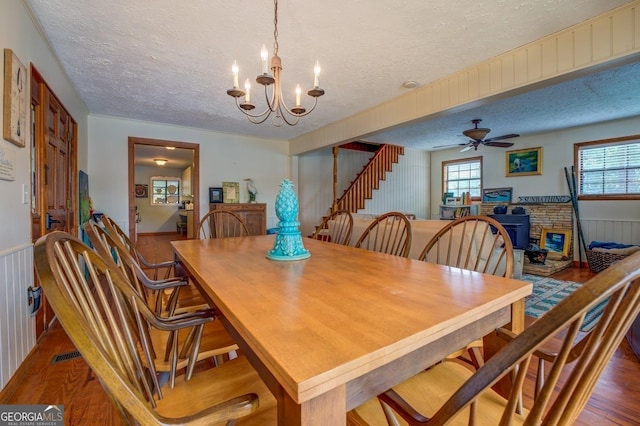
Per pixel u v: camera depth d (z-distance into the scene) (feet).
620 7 6.88
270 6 6.89
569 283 13.64
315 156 24.06
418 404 3.14
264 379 2.54
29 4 6.84
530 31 7.87
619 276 1.63
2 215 5.64
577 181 18.52
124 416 2.29
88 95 12.43
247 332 2.53
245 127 17.67
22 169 6.57
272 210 20.88
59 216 10.00
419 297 3.34
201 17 7.30
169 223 35.12
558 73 7.95
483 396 3.21
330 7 6.92
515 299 3.55
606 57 7.13
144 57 9.23
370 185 23.22
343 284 3.86
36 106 7.88
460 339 3.01
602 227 17.46
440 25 7.62
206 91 11.96
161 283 5.08
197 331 3.66
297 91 7.16
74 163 12.09
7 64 5.86
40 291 7.28
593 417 5.06
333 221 13.17
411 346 2.41
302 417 1.94
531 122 17.24
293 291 3.57
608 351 1.93
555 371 1.78
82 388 5.77
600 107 14.56
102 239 4.58
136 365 2.87
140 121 16.29
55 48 8.73
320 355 2.12
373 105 13.60
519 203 20.56
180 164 32.91
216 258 5.61
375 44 8.47
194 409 3.05
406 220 6.79
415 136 21.34
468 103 10.08
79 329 1.92
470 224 9.09
